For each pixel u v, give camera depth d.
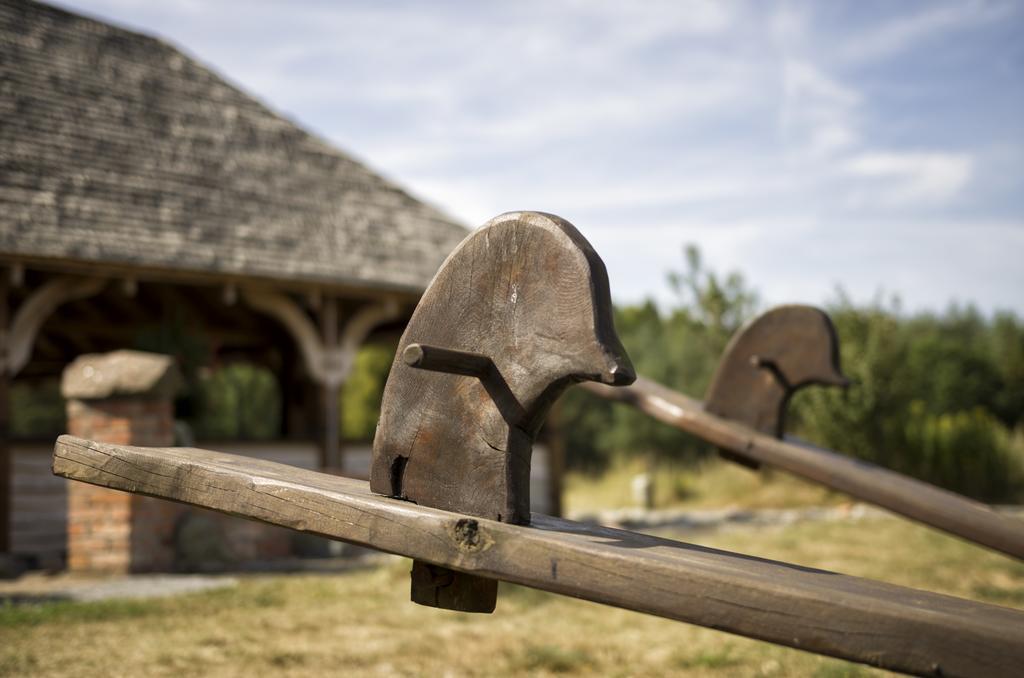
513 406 1.71
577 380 1.63
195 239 11.29
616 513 14.98
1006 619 1.30
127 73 13.23
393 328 15.84
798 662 4.81
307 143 14.73
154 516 8.47
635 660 4.95
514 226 1.73
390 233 13.81
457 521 1.63
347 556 9.91
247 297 12.20
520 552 1.56
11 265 9.85
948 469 16.23
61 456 2.18
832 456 3.24
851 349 16.56
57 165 11.02
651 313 29.97
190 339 11.70
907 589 1.50
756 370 3.39
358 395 23.44
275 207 12.78
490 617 6.09
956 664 1.23
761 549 9.48
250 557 9.37
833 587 1.41
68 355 15.59
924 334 34.22
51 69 12.30
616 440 22.44
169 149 12.48
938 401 25.41
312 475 2.08
